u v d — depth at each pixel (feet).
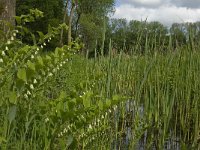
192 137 15.62
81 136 8.95
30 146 7.90
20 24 8.65
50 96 14.87
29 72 6.24
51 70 8.04
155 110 15.08
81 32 117.39
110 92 13.39
